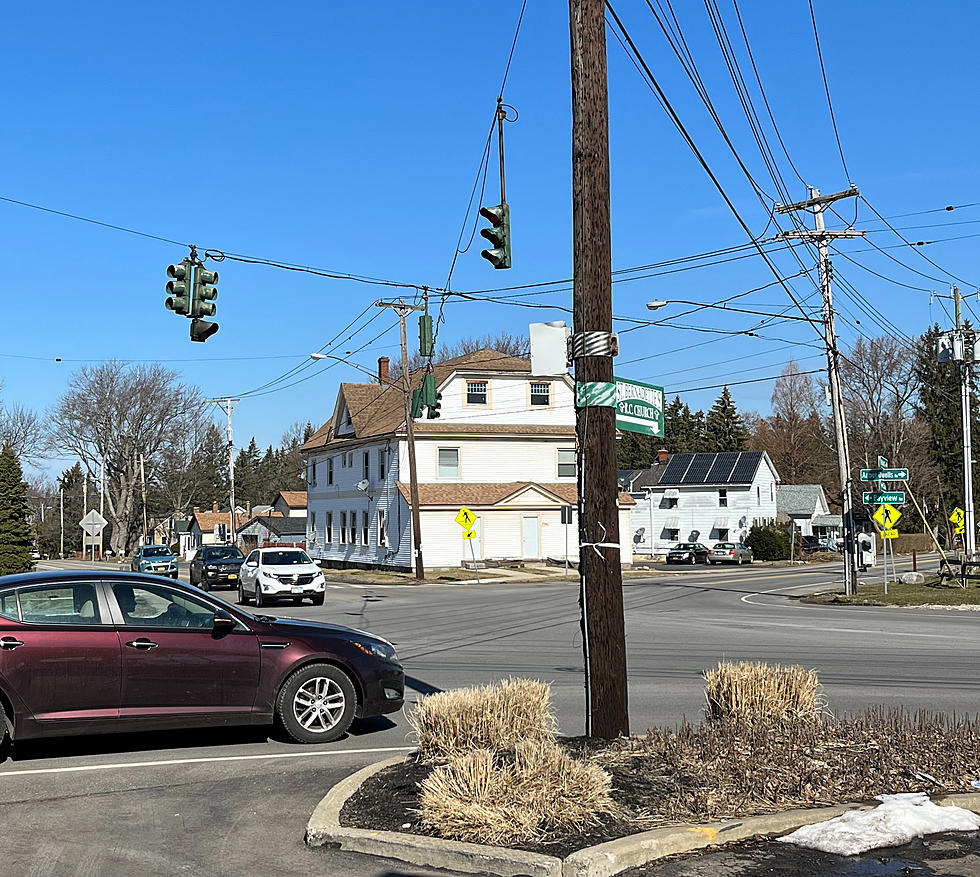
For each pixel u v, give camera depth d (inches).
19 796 305.3
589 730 327.0
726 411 4252.0
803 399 3991.1
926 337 3034.0
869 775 286.5
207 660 371.6
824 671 576.4
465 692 317.1
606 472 329.1
